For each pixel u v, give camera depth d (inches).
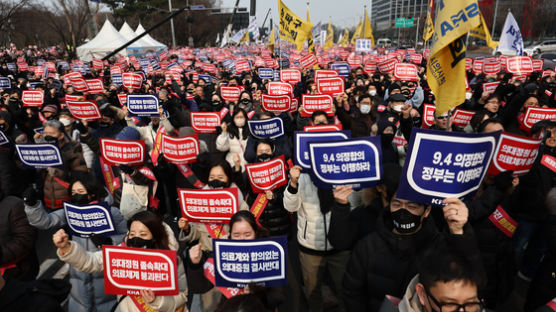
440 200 81.4
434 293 57.1
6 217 126.6
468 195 81.2
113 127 239.6
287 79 445.4
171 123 257.3
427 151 80.0
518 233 139.2
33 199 123.2
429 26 375.2
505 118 218.5
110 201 144.2
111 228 116.3
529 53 1355.8
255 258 88.1
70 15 2137.1
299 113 271.4
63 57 1537.9
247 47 1728.6
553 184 124.3
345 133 128.4
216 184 132.2
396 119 191.9
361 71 589.3
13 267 128.6
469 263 58.2
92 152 217.6
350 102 311.3
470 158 78.4
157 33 2566.4
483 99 297.4
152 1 2301.9
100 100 301.3
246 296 65.9
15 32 2156.7
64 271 178.2
